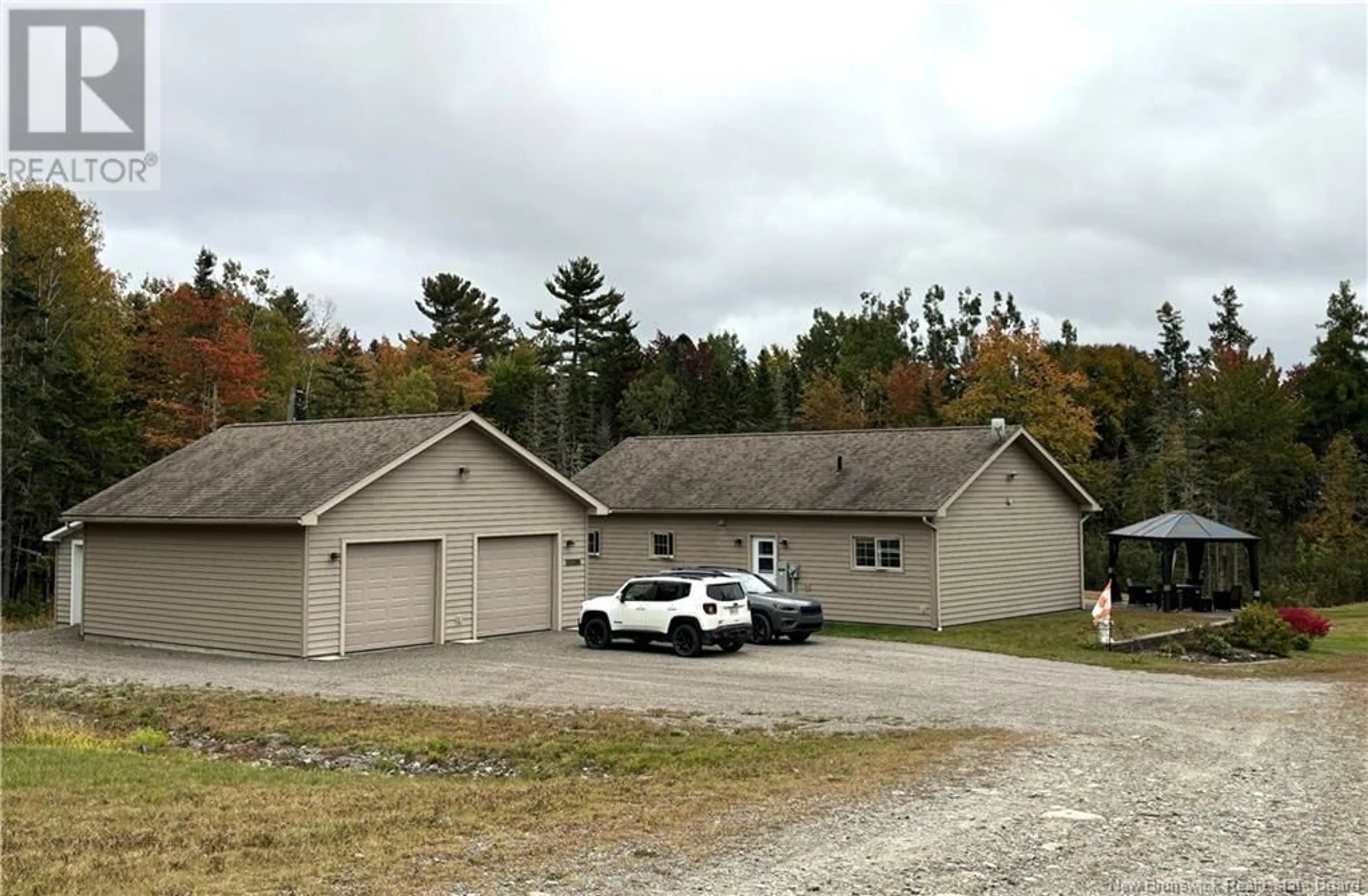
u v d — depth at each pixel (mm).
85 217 48438
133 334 51500
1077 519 35312
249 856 8688
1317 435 68188
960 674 21172
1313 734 14625
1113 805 10391
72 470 40656
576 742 14484
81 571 30656
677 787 11414
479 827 9641
